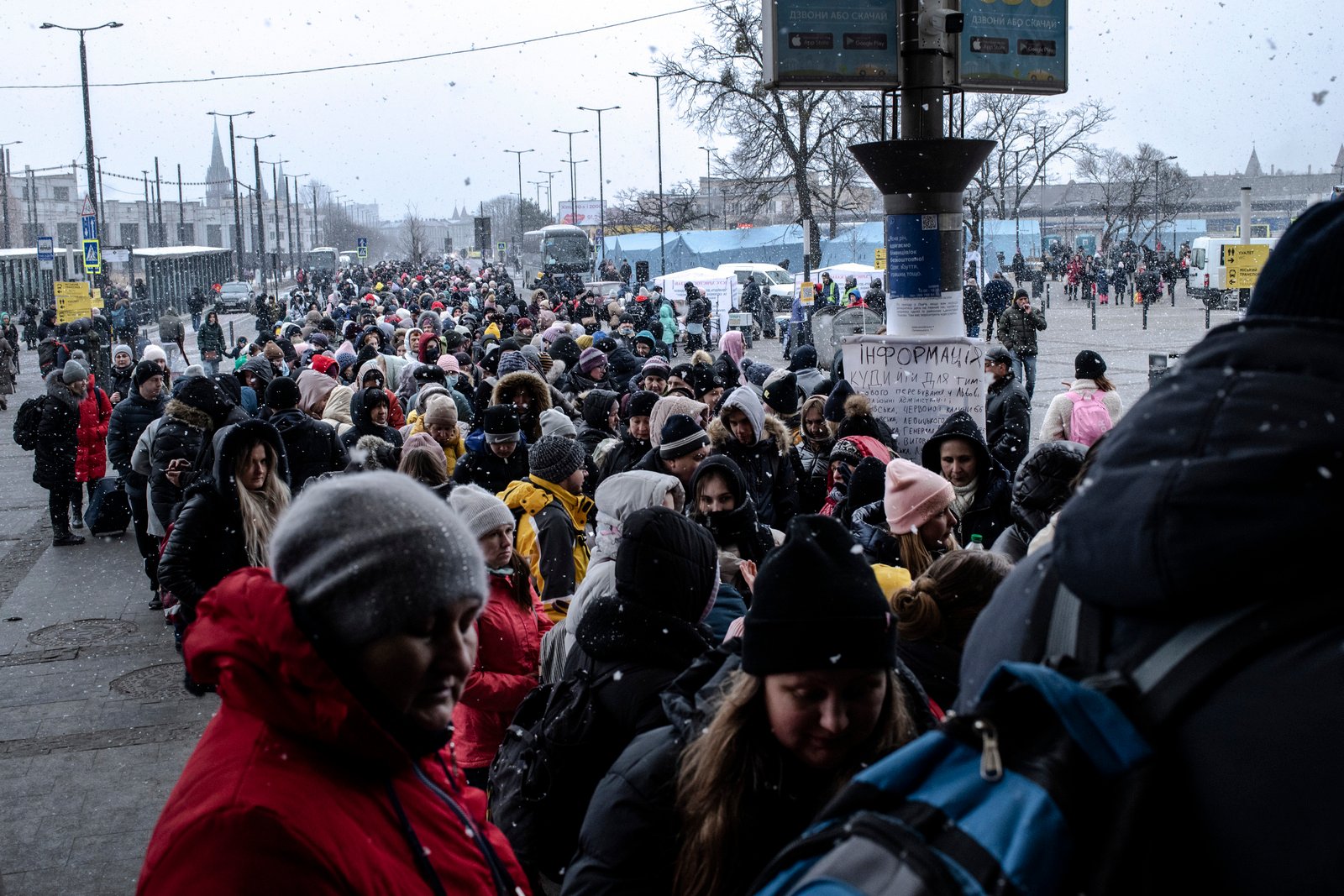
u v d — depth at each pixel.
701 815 2.19
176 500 8.16
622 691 2.94
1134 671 0.97
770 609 2.07
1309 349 0.95
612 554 4.42
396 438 9.88
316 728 1.63
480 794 2.09
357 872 1.60
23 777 6.38
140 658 8.45
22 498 15.09
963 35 8.19
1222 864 0.88
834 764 2.14
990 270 51.94
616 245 58.88
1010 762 0.99
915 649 3.26
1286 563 0.88
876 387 8.65
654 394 8.06
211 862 1.53
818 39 8.00
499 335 21.73
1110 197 56.44
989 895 0.92
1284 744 0.85
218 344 29.03
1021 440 10.03
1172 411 0.98
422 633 1.67
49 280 47.56
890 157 8.21
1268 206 60.81
